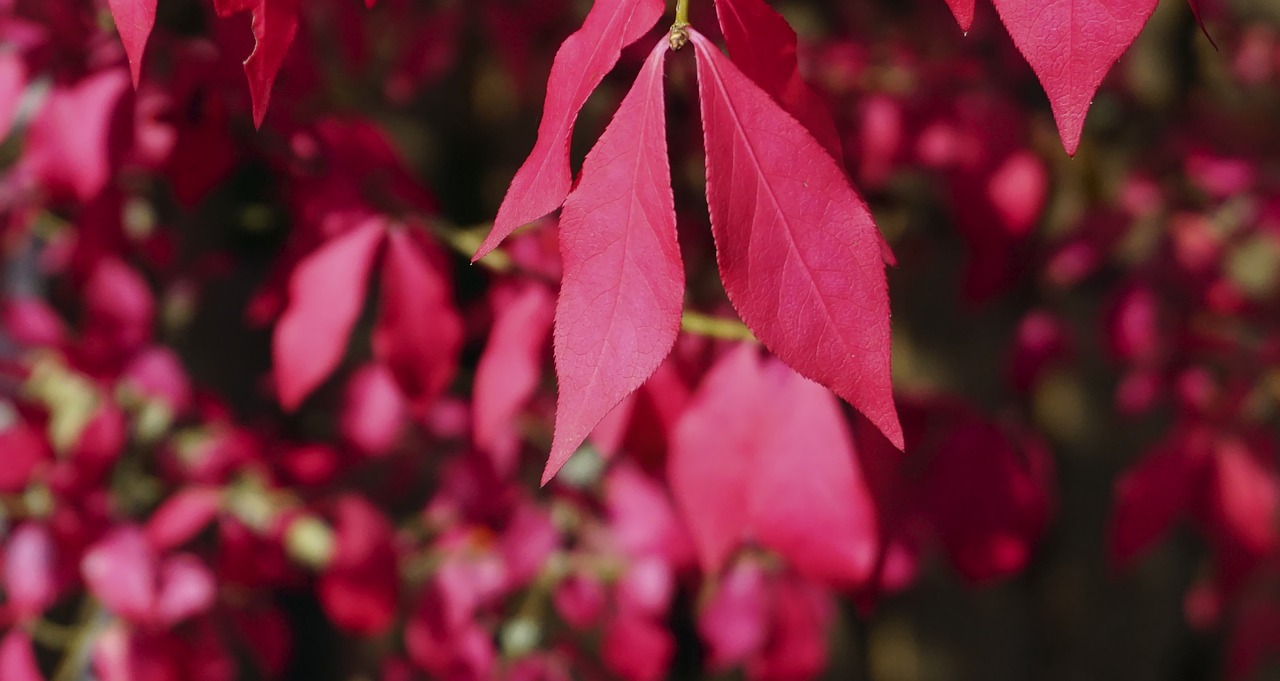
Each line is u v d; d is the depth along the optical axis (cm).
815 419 43
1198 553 118
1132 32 27
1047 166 79
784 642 70
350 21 62
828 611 72
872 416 29
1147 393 79
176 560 71
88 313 77
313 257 51
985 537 54
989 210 72
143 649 70
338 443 81
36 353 80
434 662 82
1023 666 116
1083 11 27
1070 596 117
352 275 50
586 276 29
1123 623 118
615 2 30
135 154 56
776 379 43
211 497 73
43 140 50
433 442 92
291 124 54
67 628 86
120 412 74
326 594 69
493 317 65
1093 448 113
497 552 83
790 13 85
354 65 64
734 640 70
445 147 110
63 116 50
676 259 29
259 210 78
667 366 50
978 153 72
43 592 70
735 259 29
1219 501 68
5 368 78
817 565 43
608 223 29
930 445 55
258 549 74
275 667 79
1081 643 118
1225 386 74
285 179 57
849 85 74
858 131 73
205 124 53
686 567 74
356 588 69
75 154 50
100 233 70
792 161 29
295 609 111
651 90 29
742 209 29
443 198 111
